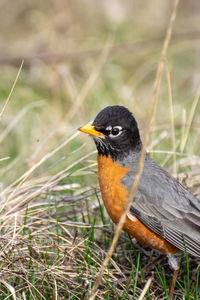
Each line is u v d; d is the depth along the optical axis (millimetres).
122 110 8820
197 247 8422
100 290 7891
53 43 18109
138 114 14930
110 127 8711
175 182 8938
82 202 10258
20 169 12047
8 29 19609
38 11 19422
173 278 8492
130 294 8430
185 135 11180
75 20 19375
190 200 8773
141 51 18266
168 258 8750
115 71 16844
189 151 12430
